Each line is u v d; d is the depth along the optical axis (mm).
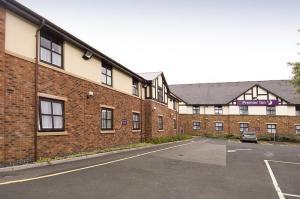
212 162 12805
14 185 6844
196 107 45062
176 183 7984
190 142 27547
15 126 9547
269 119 41312
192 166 11336
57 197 6016
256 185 8258
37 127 10602
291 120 40531
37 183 7152
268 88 44188
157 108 26109
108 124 17172
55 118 11922
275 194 7273
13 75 9555
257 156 16172
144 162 11820
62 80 12383
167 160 12812
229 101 43250
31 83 10414
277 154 17922
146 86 24312
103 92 16359
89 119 14648
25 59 10148
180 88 50250
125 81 19938
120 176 8578
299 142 37844
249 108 42344
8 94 9305
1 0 8914
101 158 12664
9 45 9531
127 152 15797
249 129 41938
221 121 43500
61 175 8312
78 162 11188
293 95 41625
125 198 6238
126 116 19891
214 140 33594
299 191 7723
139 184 7633
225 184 8172
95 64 15547
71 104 13016
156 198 6371
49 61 11812
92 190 6750
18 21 9992
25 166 9367
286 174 10375
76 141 13336
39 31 11109
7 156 9164
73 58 13438
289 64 17641
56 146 11789
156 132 25641
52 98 11633
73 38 12828
